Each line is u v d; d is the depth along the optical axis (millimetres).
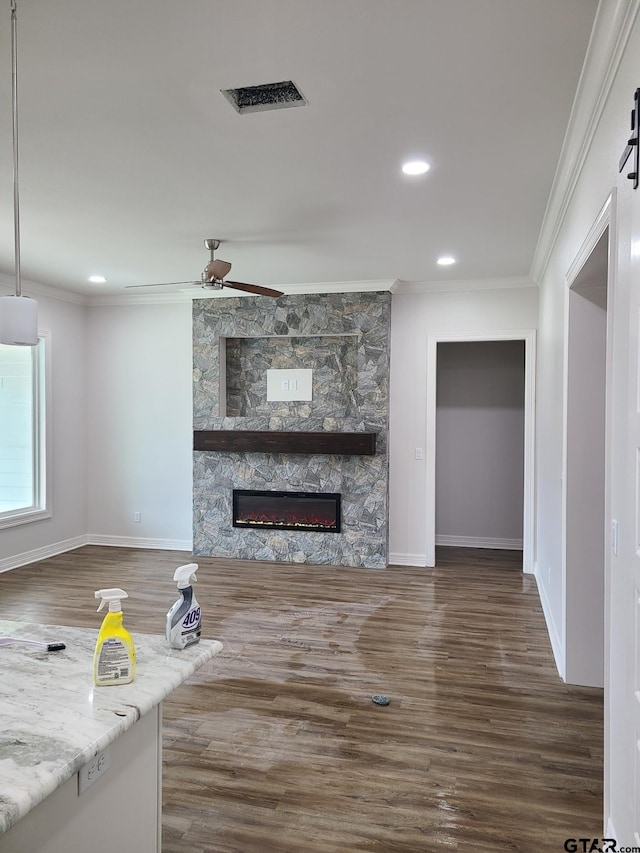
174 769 2584
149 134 2723
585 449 3348
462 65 2172
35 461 6254
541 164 3041
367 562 6020
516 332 5793
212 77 2242
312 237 4355
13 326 1880
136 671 1660
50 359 6328
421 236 4320
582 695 3271
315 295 6109
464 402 7078
